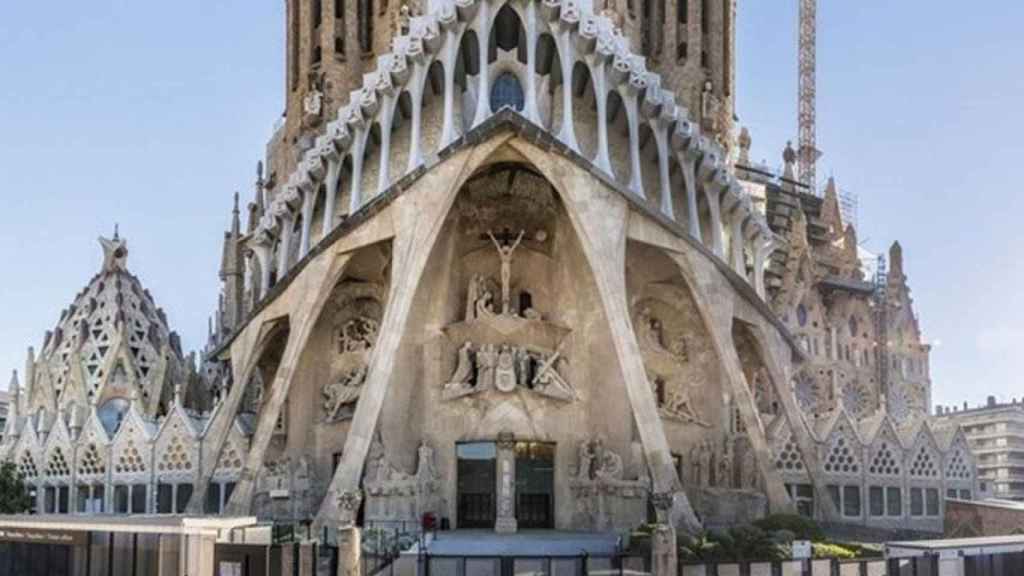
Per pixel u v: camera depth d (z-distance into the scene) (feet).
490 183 173.99
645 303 182.70
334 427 179.52
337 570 107.34
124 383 236.22
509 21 171.73
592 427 170.30
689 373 181.68
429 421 169.68
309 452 181.78
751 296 179.83
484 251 179.01
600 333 172.45
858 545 128.77
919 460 210.59
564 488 167.02
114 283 247.70
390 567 114.01
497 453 164.45
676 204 180.24
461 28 166.81
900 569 96.78
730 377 169.68
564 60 165.78
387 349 159.12
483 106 163.94
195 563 99.35
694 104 221.05
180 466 205.87
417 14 209.97
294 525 147.74
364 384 159.22
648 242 167.02
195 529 100.01
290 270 175.11
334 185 176.35
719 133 226.38
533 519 166.30
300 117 229.04
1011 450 494.18
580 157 160.97
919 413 257.75
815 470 182.09
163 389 237.86
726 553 119.44
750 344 192.13
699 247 170.09
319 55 230.48
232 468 199.41
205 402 249.34
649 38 224.12
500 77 171.94
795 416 184.14
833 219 312.29
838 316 286.25
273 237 190.60
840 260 300.61
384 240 167.94
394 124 176.96
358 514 160.97
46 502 224.33
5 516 112.16
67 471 220.84
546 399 168.96
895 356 302.86
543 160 163.02
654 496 136.98
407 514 160.45
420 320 173.78
